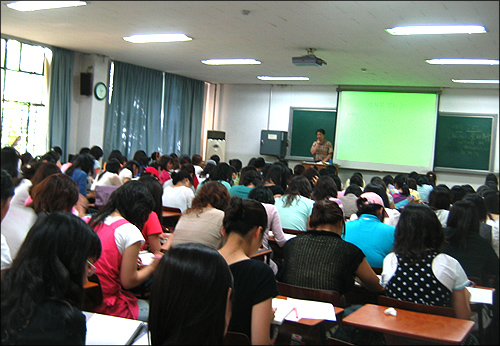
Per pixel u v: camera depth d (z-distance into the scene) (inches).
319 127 417.7
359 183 242.8
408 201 215.5
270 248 150.7
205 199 120.5
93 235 63.4
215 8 197.8
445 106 373.4
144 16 217.2
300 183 160.1
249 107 446.6
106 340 65.2
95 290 88.0
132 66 368.5
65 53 321.4
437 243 88.8
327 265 93.0
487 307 92.9
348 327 87.0
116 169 213.0
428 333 71.3
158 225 117.6
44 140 319.0
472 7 170.4
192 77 422.9
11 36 285.7
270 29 228.7
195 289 55.9
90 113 337.1
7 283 57.6
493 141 358.9
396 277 89.0
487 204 109.8
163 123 406.6
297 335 79.4
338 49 263.9
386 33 220.8
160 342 57.2
